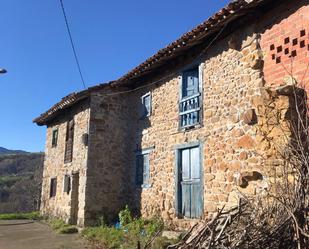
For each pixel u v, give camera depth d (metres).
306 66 6.71
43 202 17.30
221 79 8.95
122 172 13.04
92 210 12.33
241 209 4.89
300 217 4.46
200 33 8.86
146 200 11.61
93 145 12.76
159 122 11.49
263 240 4.46
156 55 10.46
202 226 5.01
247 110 7.95
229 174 8.30
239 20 8.26
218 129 8.87
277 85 7.20
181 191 10.12
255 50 7.83
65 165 14.84
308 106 6.41
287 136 5.95
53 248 8.85
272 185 5.72
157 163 11.30
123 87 13.54
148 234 8.70
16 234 11.84
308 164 4.78
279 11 7.43
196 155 9.73
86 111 13.33
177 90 10.74
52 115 16.45
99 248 8.42
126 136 13.32
